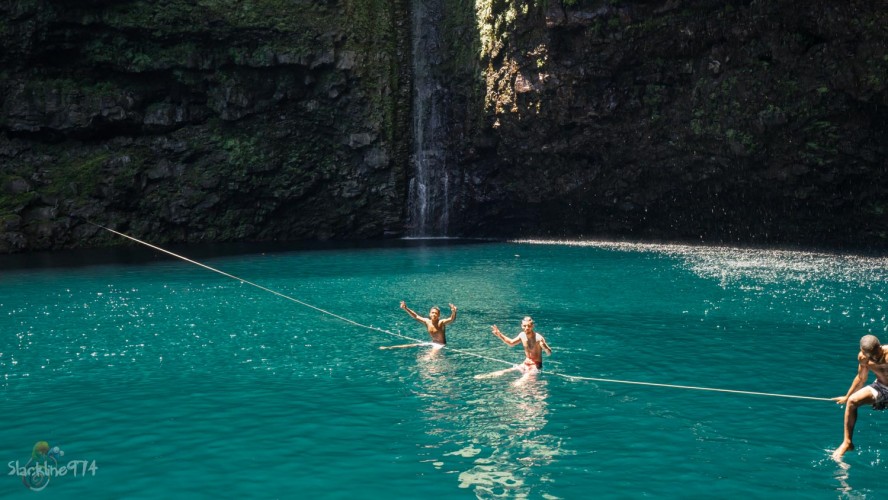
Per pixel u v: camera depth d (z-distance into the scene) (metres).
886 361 7.77
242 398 10.54
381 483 7.30
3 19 36.56
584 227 41.38
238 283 24.36
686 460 7.91
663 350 13.64
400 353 13.71
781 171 31.38
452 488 7.16
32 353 13.83
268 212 43.28
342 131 43.06
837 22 26.48
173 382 11.54
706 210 36.12
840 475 7.46
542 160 39.41
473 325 16.58
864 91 26.56
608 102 35.38
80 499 6.95
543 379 11.57
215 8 39.06
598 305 19.11
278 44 40.50
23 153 38.62
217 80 40.59
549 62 35.56
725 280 23.41
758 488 7.14
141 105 40.25
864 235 31.09
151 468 7.75
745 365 12.38
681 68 33.19
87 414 9.77
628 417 9.50
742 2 29.64
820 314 17.03
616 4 32.88
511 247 37.59
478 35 39.72
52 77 38.69
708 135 32.84
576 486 7.21
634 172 36.91
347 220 44.66
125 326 16.67
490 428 9.07
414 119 44.66
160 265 30.30
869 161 28.73
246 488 7.19
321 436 8.77
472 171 43.09
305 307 19.33
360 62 42.22
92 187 38.81
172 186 40.84
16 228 36.16
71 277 26.22
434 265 29.56
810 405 10.02
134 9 38.16
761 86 30.33
